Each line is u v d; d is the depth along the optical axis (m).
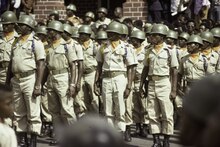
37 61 12.54
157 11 21.67
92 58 15.92
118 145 1.91
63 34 13.64
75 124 1.95
